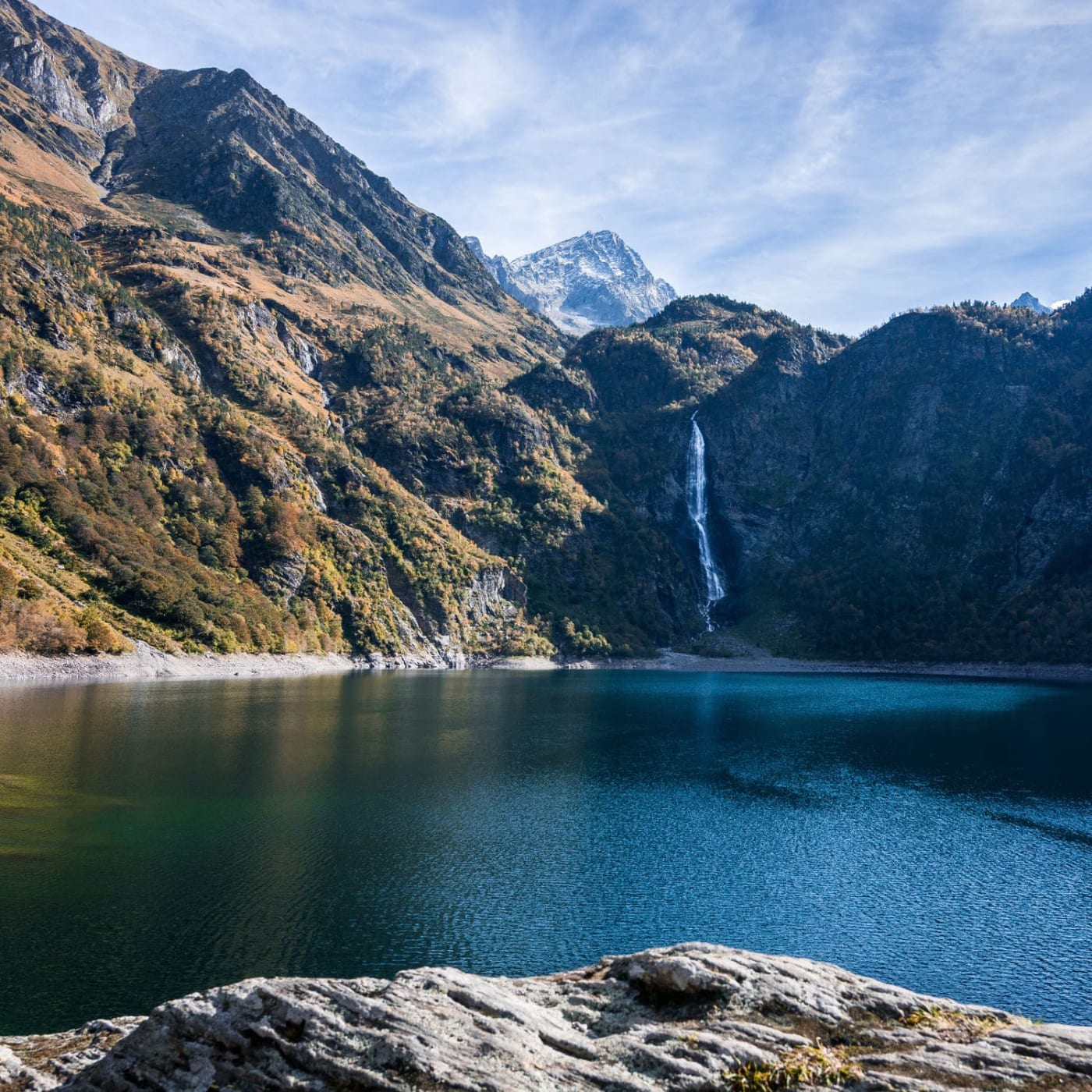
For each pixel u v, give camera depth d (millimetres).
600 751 80625
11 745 71812
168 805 54594
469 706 115688
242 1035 15875
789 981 17344
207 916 35781
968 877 44125
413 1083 14406
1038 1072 13875
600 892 40500
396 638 196625
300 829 49875
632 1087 14156
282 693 124125
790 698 135500
